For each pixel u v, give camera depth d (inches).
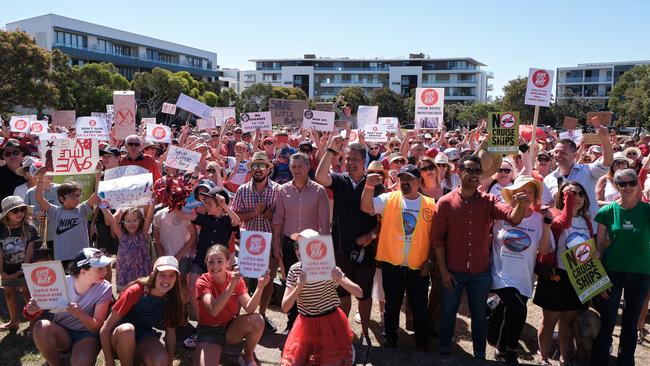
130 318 178.5
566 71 3983.8
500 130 259.0
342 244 212.4
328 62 4443.9
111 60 2790.4
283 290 255.6
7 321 230.5
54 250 229.9
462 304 270.5
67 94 1658.5
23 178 287.1
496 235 199.5
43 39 2536.9
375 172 203.8
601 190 246.2
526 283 194.4
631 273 187.2
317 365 172.9
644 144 530.0
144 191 221.8
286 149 346.3
